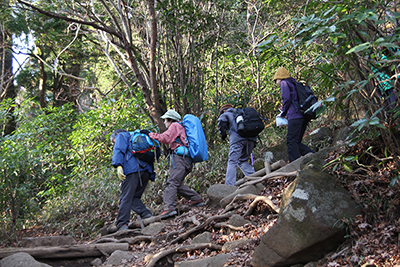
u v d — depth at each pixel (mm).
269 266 2758
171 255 3670
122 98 7434
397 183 2654
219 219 4121
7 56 11953
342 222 2648
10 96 11719
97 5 7898
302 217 2721
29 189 5801
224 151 6340
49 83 15695
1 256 3688
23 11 8242
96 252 4016
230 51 7156
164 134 4871
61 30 11500
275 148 5918
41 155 6457
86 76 13539
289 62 5969
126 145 4816
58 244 4203
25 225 6086
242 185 4699
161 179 6051
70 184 6758
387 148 2744
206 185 5887
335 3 2537
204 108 7156
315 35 2479
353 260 2418
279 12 6566
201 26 6605
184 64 6957
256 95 7211
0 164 5195
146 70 7297
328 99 2494
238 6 7793
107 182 6125
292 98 4621
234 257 3105
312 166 3189
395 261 2219
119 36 6523
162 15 6383
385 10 2434
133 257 3879
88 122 7195
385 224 2545
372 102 2662
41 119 6688
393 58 2350
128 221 4812
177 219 4750
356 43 2633
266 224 3523
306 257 2691
